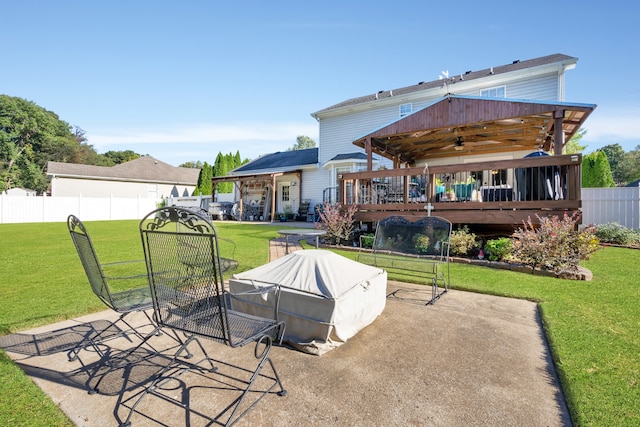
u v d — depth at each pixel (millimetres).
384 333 3131
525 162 6234
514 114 7410
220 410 1962
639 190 8969
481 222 6602
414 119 8633
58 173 24984
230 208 19797
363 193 8930
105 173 27688
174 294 2166
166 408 1980
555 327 3104
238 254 7066
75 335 3020
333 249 7742
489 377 2334
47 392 2135
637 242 7871
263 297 2869
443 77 14641
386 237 5316
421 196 8945
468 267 5727
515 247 5613
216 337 2004
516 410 1960
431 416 1904
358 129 16125
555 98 11719
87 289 4383
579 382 2193
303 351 2756
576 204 5820
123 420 1870
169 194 30719
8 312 3510
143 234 2246
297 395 2113
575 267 5180
